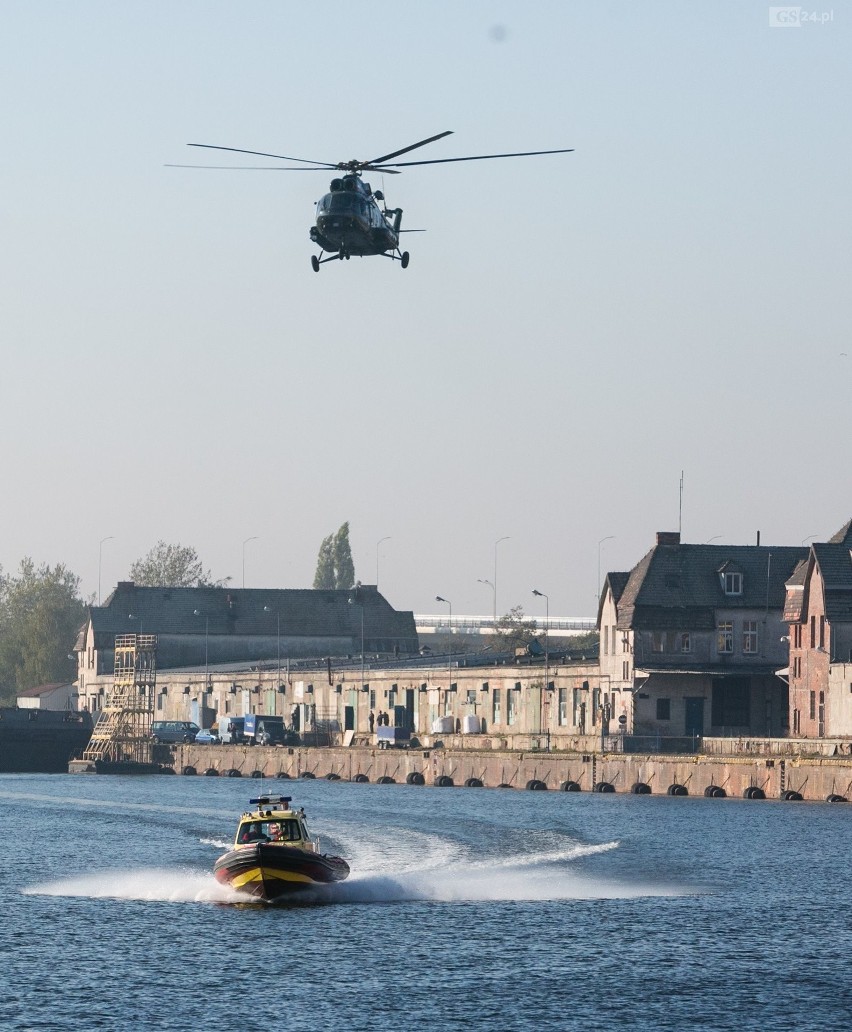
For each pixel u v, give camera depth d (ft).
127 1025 650.84
